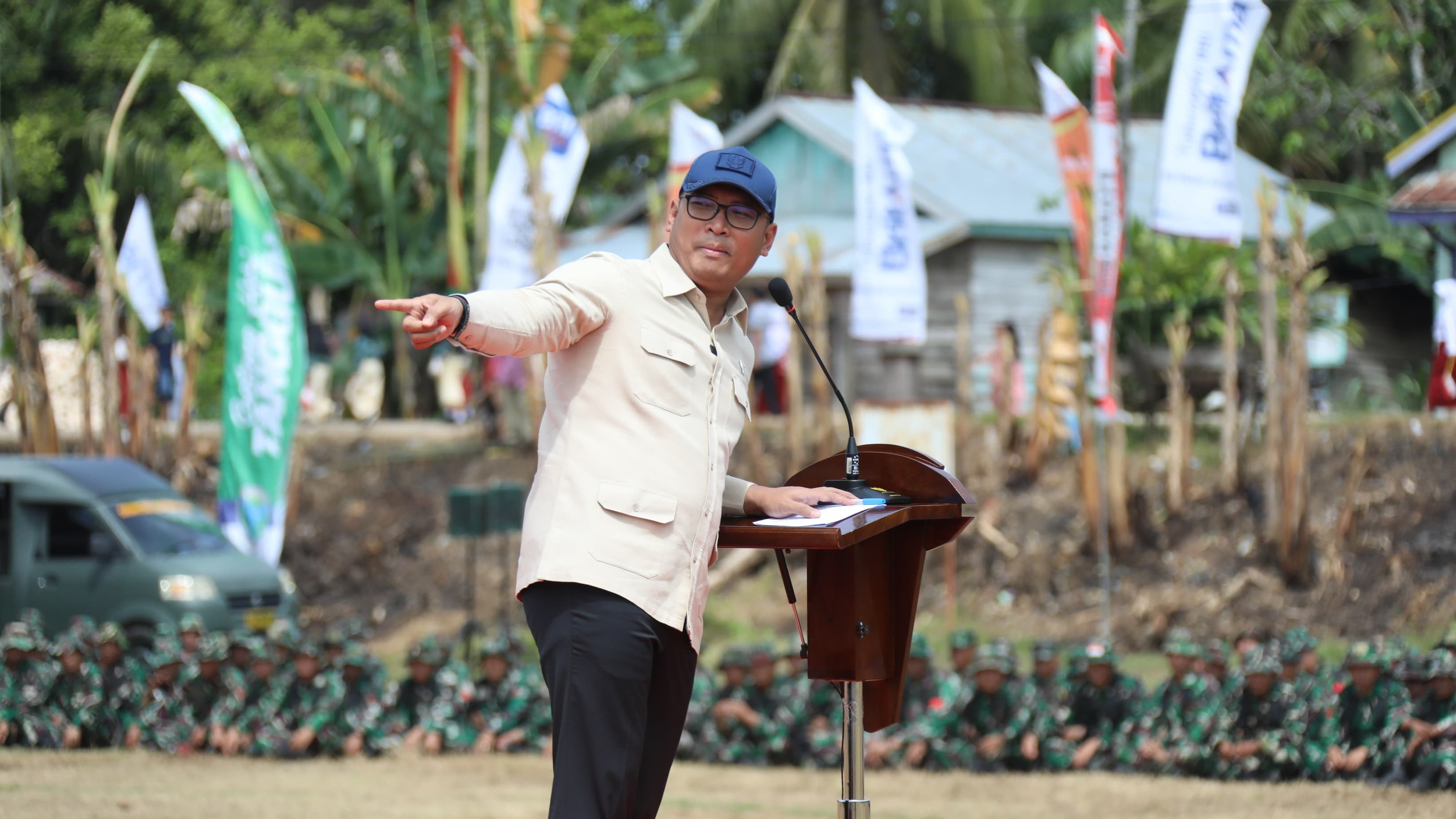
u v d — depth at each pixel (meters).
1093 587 29.05
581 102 49.16
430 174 48.91
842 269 40.84
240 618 26.19
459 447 39.00
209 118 28.23
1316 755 16.23
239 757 19.11
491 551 34.81
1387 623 25.64
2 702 19.91
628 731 6.49
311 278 47.53
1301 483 27.08
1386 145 38.53
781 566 7.51
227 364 28.41
